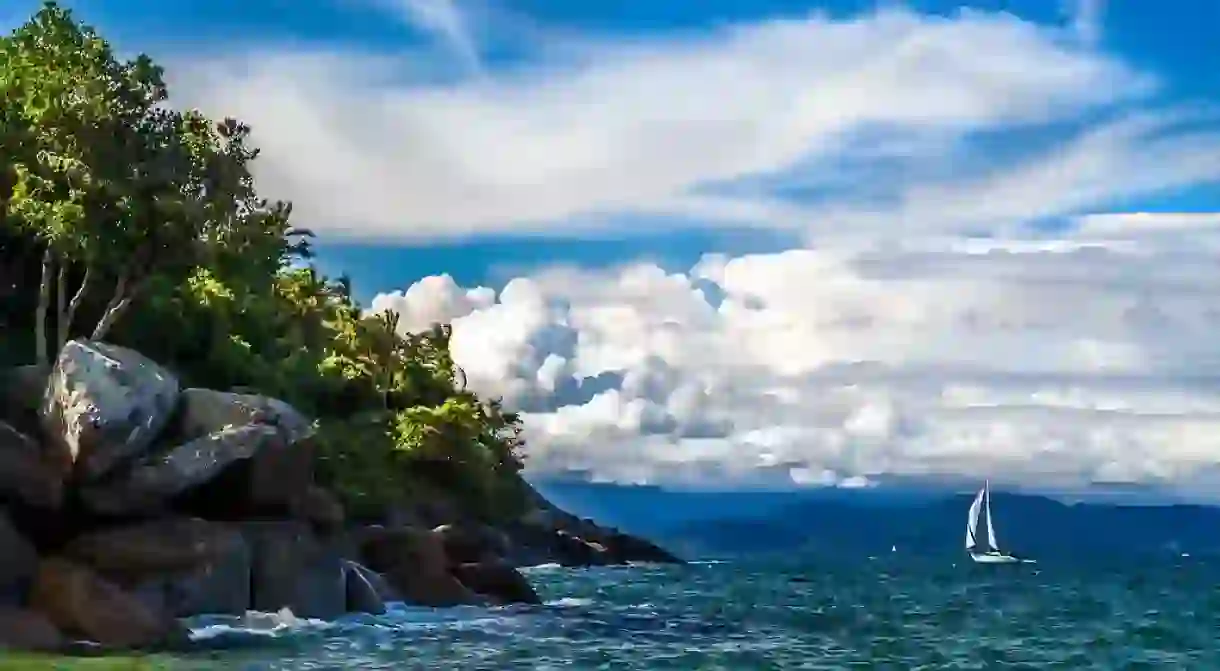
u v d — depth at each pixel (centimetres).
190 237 5159
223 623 4078
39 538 3938
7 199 5031
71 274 5716
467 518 10206
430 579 5691
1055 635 6269
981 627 6656
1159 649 5619
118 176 4888
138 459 4100
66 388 4028
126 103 5019
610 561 15988
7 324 5697
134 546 3984
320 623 4450
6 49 5081
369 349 10969
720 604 7788
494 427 12775
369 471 8462
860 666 4381
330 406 9675
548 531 15588
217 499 4397
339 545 4912
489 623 5116
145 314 5894
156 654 3528
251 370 6525
